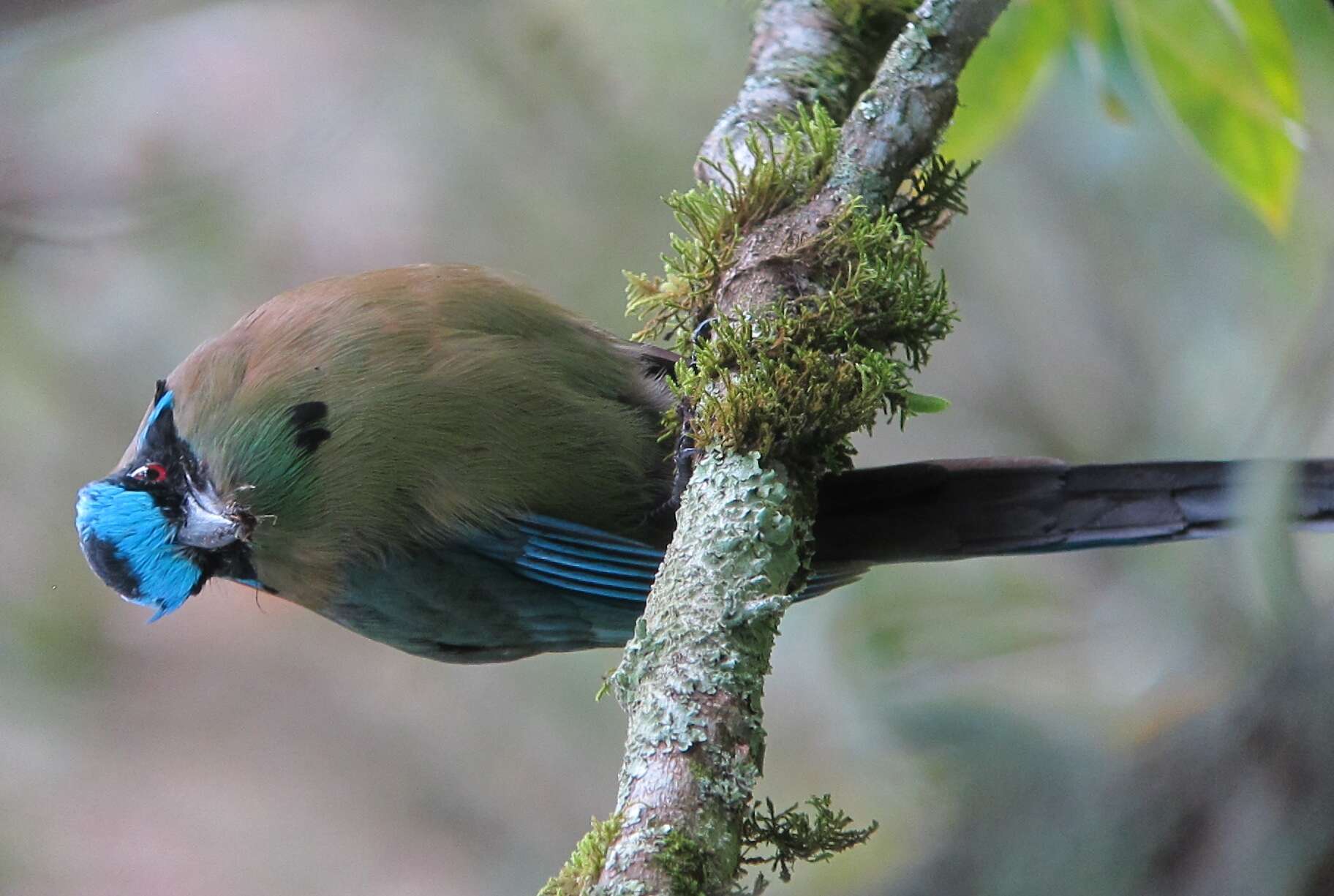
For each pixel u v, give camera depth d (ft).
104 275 47.21
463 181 46.70
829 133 20.61
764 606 16.87
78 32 37.37
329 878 52.29
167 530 24.36
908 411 19.99
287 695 54.80
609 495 24.73
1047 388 45.32
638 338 23.58
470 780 52.65
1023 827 29.22
